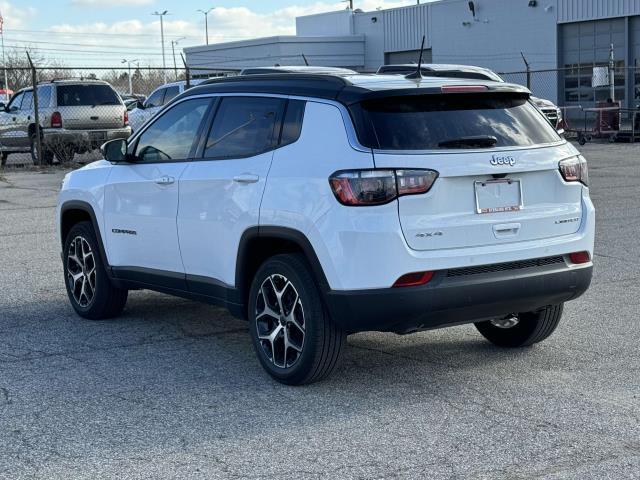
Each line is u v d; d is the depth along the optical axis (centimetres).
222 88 646
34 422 525
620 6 3584
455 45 4344
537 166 563
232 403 554
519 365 623
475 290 539
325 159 546
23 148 2258
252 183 588
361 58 4838
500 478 437
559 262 577
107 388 586
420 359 642
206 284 639
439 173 530
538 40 3953
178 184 652
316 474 446
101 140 2216
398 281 524
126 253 714
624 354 645
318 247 541
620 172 1944
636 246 1070
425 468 450
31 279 938
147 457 471
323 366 564
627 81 3622
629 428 500
